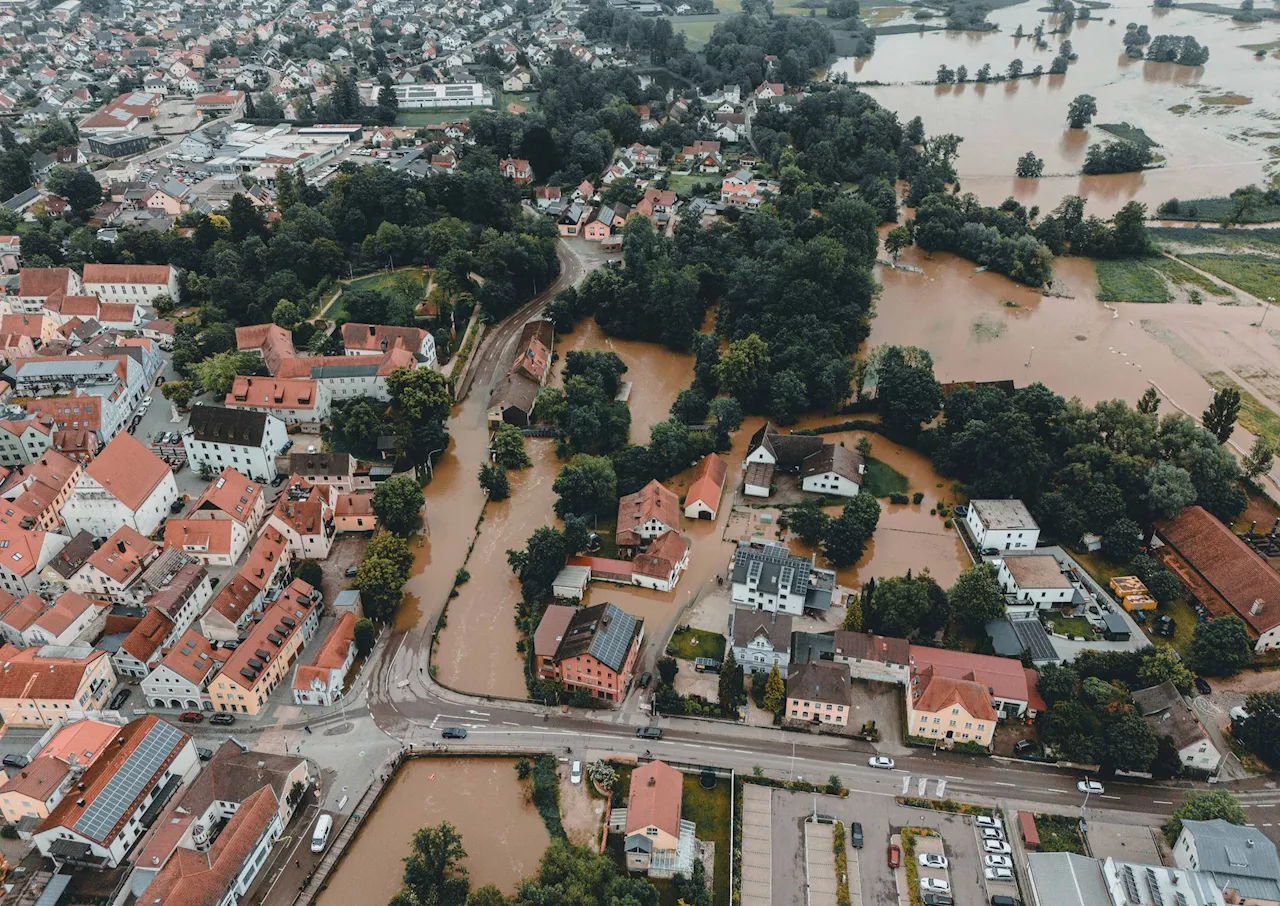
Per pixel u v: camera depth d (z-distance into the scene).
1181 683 156.38
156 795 141.12
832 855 136.00
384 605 177.25
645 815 132.00
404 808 144.25
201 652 162.25
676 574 188.88
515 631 178.50
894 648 163.62
